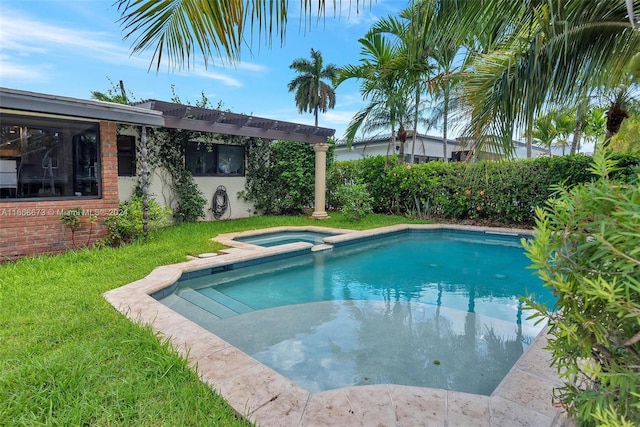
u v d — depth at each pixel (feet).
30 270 14.28
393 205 36.52
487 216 31.65
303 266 19.86
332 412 6.19
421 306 13.80
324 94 90.84
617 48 9.57
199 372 7.36
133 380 6.88
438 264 20.45
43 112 15.55
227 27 6.30
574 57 9.70
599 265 3.51
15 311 10.11
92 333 8.85
